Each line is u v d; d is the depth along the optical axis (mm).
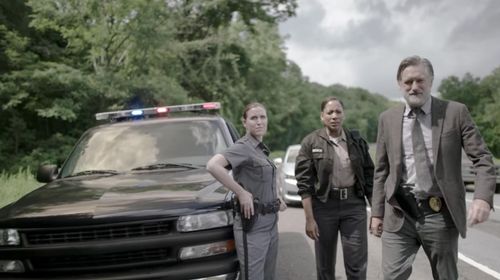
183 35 27547
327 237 4270
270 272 3760
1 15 17203
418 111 3229
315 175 4297
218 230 3496
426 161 3203
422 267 5805
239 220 3512
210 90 28266
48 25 15680
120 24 15773
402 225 3320
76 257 3352
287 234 8039
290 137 73125
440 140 3141
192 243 3404
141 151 4809
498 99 70438
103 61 16766
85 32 15453
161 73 19656
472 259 6145
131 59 17031
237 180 3635
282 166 12156
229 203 3615
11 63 16234
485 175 2977
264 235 3576
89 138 5152
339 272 5707
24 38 16062
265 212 3607
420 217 3244
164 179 4082
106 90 16047
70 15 15305
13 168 16234
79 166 4805
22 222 3428
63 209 3480
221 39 27656
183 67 26875
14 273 3408
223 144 4828
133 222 3354
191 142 4863
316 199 4270
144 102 17438
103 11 15445
